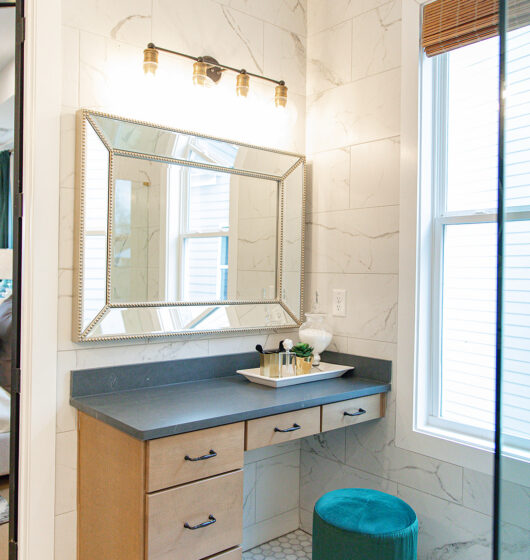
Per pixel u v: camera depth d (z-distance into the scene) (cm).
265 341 252
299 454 268
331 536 178
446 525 208
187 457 160
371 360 233
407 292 220
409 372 220
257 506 250
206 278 226
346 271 246
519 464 103
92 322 191
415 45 217
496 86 203
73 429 190
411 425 219
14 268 190
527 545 102
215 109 229
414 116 217
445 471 208
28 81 181
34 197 180
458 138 216
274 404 184
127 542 160
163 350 215
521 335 103
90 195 189
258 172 241
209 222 226
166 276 213
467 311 212
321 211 258
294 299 257
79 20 189
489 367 205
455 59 216
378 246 232
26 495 182
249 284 241
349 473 244
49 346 184
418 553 217
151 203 208
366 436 237
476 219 207
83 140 186
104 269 194
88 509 182
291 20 259
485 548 196
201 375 225
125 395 196
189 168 219
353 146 243
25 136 183
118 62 199
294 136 261
